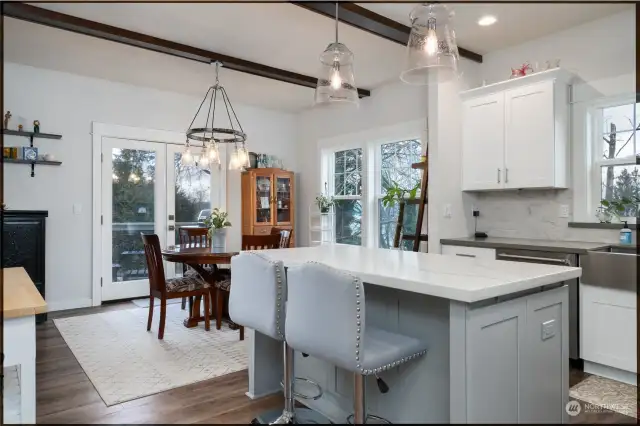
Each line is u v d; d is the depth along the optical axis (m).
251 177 5.82
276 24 3.45
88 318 4.21
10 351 1.65
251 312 2.05
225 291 4.02
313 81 4.78
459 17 3.34
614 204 3.31
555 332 1.89
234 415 2.25
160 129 5.31
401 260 2.21
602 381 2.69
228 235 5.89
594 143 3.46
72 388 2.57
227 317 4.09
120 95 5.02
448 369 1.75
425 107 4.71
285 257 2.36
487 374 1.56
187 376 2.77
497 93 3.74
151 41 3.67
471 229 4.20
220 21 3.40
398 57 4.19
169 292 3.61
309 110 6.38
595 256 2.78
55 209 4.59
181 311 4.52
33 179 4.46
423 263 2.09
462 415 1.50
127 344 3.40
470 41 3.84
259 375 2.48
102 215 4.90
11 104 4.34
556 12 3.26
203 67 4.46
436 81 2.49
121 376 2.76
